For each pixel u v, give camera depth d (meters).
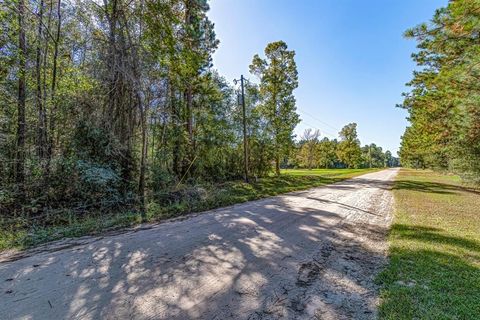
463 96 6.55
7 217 6.25
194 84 15.32
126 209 8.03
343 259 4.15
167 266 3.78
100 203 7.71
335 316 2.57
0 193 6.30
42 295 2.93
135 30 9.55
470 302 2.77
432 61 9.41
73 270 3.61
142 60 9.45
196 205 8.70
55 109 8.73
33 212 6.66
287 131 23.61
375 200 10.79
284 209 8.44
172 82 12.80
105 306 2.72
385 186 17.06
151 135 13.26
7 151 7.44
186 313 2.61
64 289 3.07
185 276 3.45
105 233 5.55
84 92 9.18
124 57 9.08
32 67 8.88
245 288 3.15
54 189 7.30
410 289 3.07
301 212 7.98
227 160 18.70
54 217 6.61
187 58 10.73
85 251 4.39
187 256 4.18
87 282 3.26
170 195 9.36
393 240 5.14
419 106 11.27
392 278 3.38
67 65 10.09
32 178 7.15
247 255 4.27
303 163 53.88
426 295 2.93
